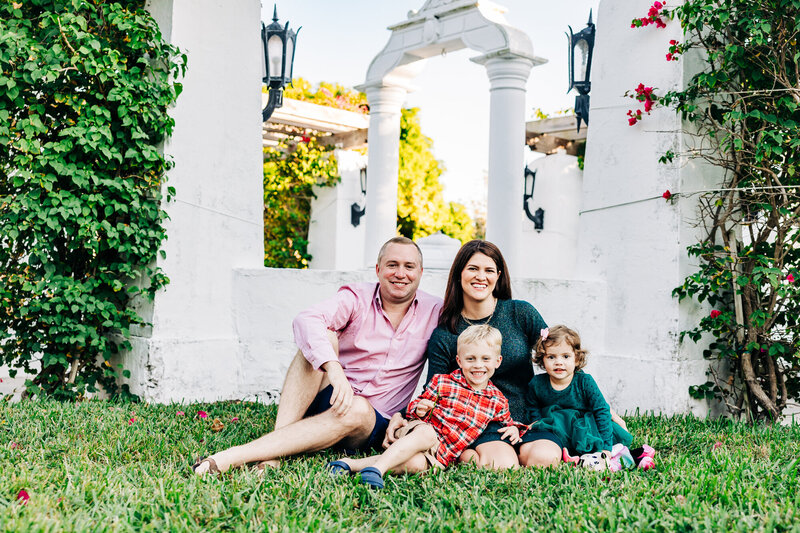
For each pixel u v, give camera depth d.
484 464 3.61
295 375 3.83
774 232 5.53
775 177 5.29
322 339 3.70
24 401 4.87
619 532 2.66
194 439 4.18
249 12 6.11
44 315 5.23
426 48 8.45
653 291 5.66
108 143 5.23
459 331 4.02
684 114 5.47
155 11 5.58
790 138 5.25
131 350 5.54
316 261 11.94
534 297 6.09
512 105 7.64
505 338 4.01
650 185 5.69
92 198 5.16
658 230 5.64
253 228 6.22
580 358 3.99
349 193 11.73
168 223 5.52
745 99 5.43
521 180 7.71
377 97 9.05
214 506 2.81
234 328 6.01
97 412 4.70
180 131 5.56
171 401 5.32
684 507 2.87
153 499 2.88
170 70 5.46
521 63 7.63
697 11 5.14
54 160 5.09
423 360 4.14
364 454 3.80
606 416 3.89
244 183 6.12
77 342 5.42
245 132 6.11
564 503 2.98
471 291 3.97
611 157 5.99
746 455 4.01
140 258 5.38
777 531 2.69
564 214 11.00
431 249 6.80
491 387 3.89
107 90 5.28
